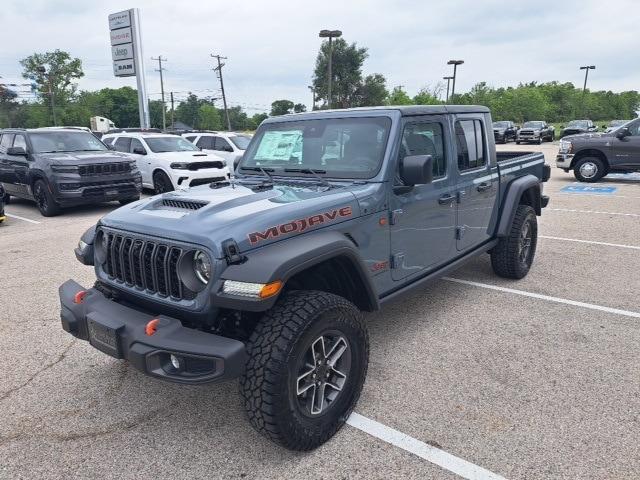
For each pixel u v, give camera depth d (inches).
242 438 116.6
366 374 130.7
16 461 109.9
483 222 195.0
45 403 132.6
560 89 3176.7
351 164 144.0
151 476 104.6
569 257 262.7
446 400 129.3
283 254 104.3
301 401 108.7
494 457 107.4
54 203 410.0
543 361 149.5
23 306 204.7
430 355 154.4
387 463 106.6
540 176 246.5
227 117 2508.6
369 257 134.0
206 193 135.7
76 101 3157.0
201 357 96.7
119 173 431.5
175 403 131.9
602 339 163.8
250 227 106.0
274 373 99.0
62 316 122.9
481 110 191.9
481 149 189.9
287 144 160.7
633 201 439.5
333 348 112.3
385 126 142.9
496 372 143.3
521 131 1455.5
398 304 197.9
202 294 104.3
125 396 135.6
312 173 149.8
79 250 141.5
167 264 108.3
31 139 438.6
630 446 109.8
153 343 100.3
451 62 1577.3
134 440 116.6
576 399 128.6
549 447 110.0
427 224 156.0
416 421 120.6
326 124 153.6
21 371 150.3
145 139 530.3
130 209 130.8
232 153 573.0
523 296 204.4
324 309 106.1
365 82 2167.8
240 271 100.3
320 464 107.0
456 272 237.9
